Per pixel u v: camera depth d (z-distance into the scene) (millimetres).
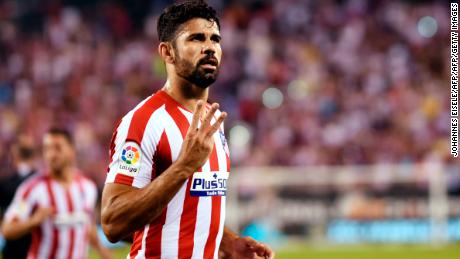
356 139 74188
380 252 53469
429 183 60438
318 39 89312
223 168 15086
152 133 14344
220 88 85125
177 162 13469
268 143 75562
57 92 86875
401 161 70938
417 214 60375
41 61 90062
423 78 81812
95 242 27391
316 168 62562
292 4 93562
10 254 25578
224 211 15125
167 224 14375
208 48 14297
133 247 14742
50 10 96812
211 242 14789
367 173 61375
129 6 96750
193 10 14422
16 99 86750
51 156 25656
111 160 14523
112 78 88188
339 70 84812
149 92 86250
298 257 50750
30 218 24578
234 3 95000
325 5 92500
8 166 72188
